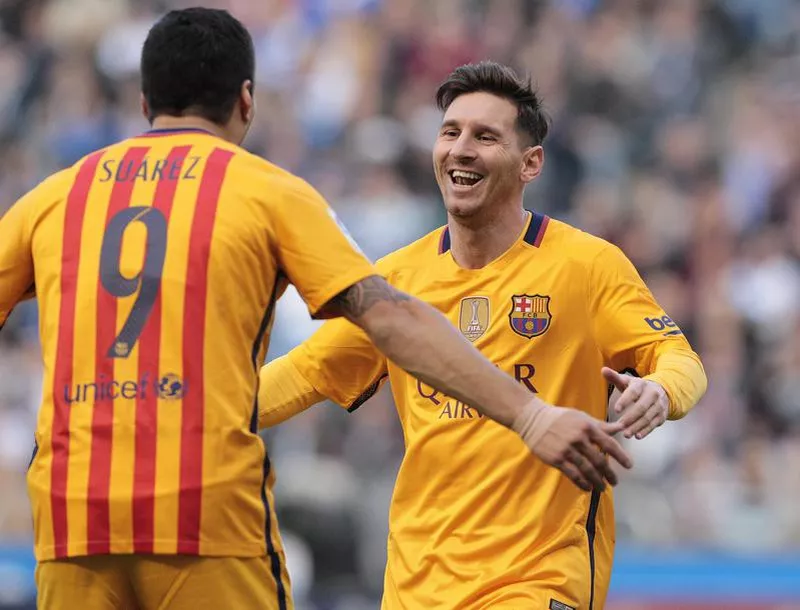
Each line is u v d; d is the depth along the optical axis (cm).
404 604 1683
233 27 1449
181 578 1348
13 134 5341
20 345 4406
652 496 3606
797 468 3803
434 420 1694
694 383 1608
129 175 1402
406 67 5238
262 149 5034
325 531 3412
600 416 1712
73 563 1367
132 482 1338
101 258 1373
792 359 4394
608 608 3167
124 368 1350
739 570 3178
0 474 4016
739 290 4634
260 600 1395
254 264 1377
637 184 5009
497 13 5444
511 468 1658
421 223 4634
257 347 1398
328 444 3853
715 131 5309
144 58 1440
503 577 1634
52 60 5409
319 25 5428
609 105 5253
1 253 1429
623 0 5600
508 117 1708
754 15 5831
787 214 4950
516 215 1731
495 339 1697
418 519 1695
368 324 1370
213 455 1345
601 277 1695
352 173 4856
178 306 1352
